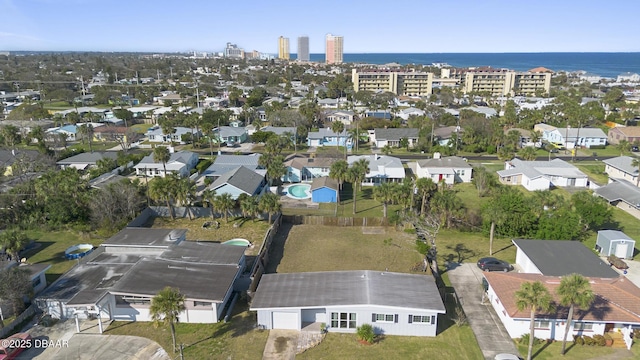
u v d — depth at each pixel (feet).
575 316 121.80
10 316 133.49
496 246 187.73
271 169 258.37
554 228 187.42
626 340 121.80
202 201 224.12
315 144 400.88
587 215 194.90
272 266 169.99
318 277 144.05
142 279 137.08
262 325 128.47
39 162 293.64
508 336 126.00
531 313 111.34
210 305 130.31
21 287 130.52
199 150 379.35
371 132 418.72
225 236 196.85
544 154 363.97
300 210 232.94
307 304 126.62
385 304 124.88
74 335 124.98
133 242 166.50
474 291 150.71
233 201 207.82
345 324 127.54
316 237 197.98
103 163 289.12
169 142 405.59
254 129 442.50
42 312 134.10
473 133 377.30
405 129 406.82
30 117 480.64
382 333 127.03
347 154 348.18
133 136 406.41
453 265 169.99
